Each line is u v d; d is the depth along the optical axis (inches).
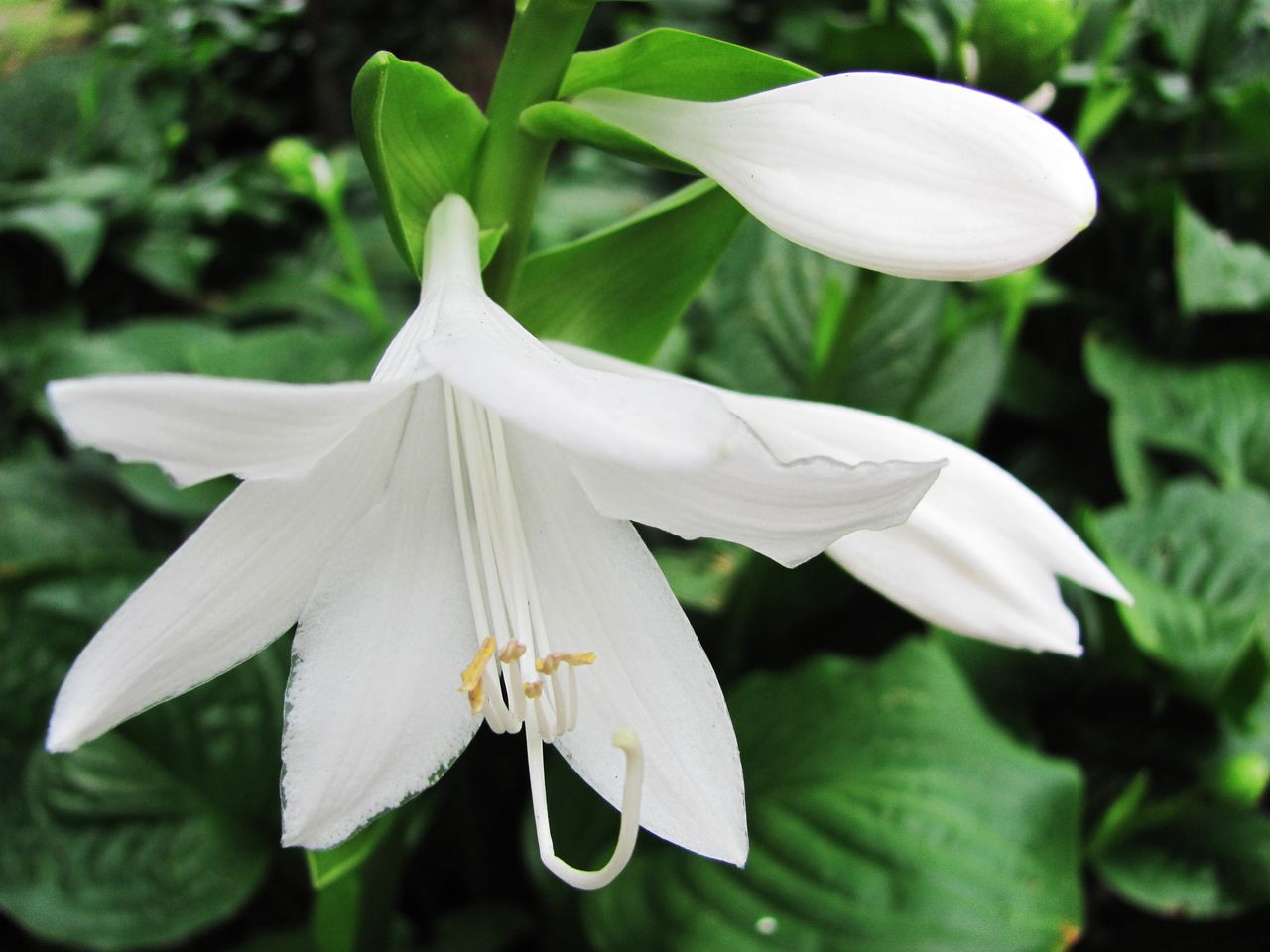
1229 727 13.6
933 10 16.9
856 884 10.6
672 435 5.8
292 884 13.6
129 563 13.0
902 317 14.0
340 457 6.9
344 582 7.1
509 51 7.8
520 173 8.1
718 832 7.0
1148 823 12.9
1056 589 8.0
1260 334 18.0
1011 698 14.0
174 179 32.3
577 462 7.2
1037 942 10.1
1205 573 13.8
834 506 6.3
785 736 11.9
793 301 14.6
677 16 22.9
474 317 6.9
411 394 7.3
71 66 28.8
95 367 18.4
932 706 11.8
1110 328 17.8
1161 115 18.6
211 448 5.9
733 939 10.6
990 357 13.8
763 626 13.8
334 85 30.6
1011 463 17.9
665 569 14.7
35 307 24.1
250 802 12.8
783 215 7.2
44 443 20.0
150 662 6.5
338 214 15.8
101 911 11.7
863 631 14.1
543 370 6.1
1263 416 16.7
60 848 11.9
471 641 7.3
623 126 7.9
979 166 6.8
